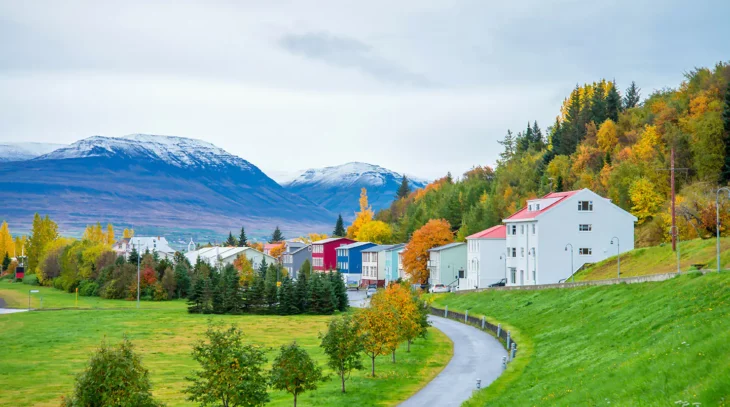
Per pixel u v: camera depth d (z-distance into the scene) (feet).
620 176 449.06
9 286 653.71
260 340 292.61
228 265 542.16
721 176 413.80
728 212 303.68
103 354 108.06
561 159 611.06
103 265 564.30
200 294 418.31
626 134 567.18
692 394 97.55
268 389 187.62
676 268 255.91
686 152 438.81
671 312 162.30
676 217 328.70
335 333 181.16
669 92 609.01
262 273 555.69
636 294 205.67
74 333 312.09
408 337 242.17
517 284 370.32
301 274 433.07
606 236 342.64
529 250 353.10
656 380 110.63
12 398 178.60
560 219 341.41
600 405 112.47
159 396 179.42
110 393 106.22
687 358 113.09
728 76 503.61
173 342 286.25
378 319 205.16
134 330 326.03
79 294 553.64
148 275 515.91
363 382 189.78
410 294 260.42
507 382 159.22
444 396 165.07
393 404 159.53
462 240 533.14
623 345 154.61
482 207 576.20
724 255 233.96
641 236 396.78
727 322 124.36
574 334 194.80
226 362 133.39
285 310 420.36
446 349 238.68
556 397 128.36
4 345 273.33
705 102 484.33
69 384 196.44
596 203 343.46
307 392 180.04
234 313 414.62
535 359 180.86
